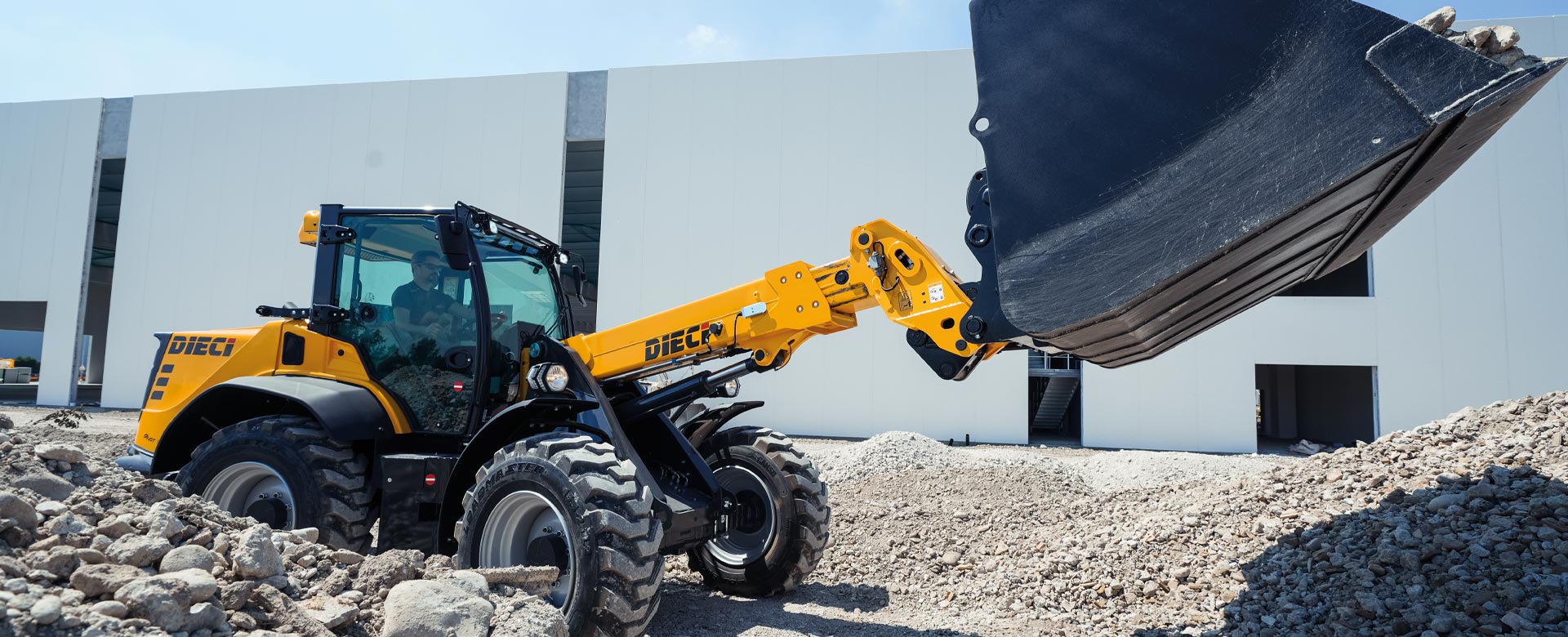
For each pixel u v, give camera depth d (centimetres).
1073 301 231
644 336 386
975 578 458
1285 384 2067
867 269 329
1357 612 309
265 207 1723
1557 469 360
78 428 1276
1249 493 479
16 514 211
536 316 457
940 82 1512
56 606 176
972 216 290
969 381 1465
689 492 387
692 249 1577
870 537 541
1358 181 201
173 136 1772
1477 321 1345
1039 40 244
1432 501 366
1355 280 1650
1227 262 223
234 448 383
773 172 1559
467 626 237
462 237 386
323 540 364
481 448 358
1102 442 1443
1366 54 195
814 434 1506
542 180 1630
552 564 314
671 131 1600
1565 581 287
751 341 365
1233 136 213
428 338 404
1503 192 1352
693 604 417
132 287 1756
